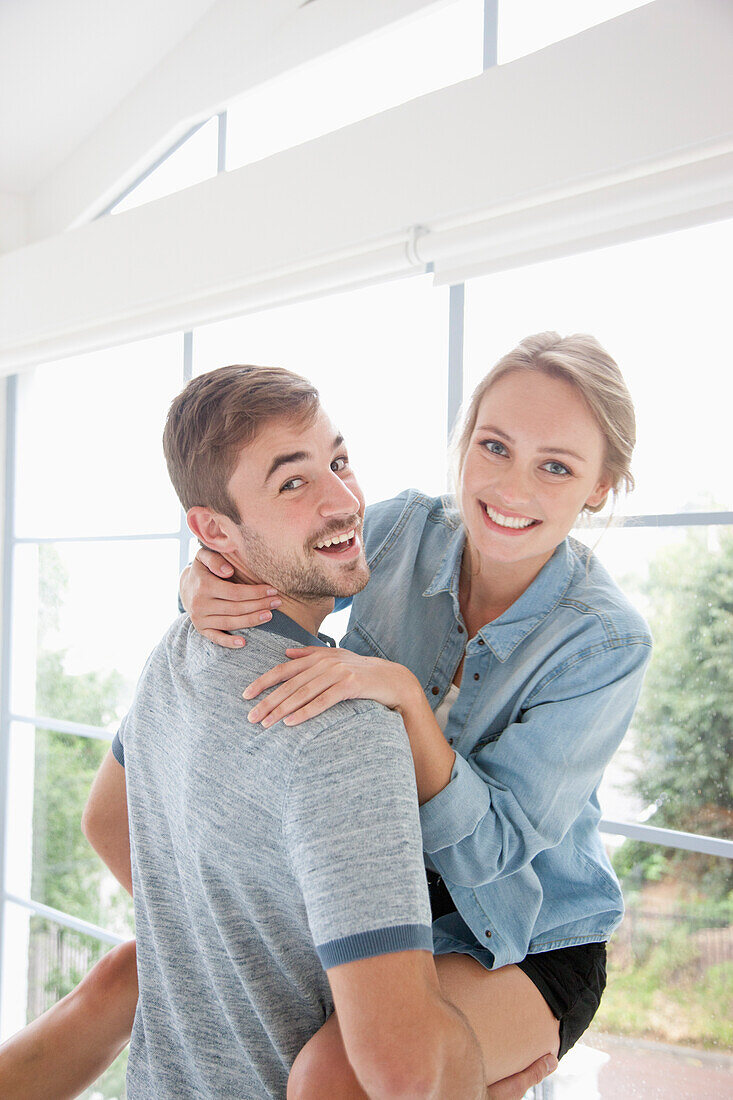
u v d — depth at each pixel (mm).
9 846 3643
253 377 1116
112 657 3369
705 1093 1898
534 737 1220
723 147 1641
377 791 871
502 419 1295
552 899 1348
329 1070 914
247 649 1055
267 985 1004
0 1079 1246
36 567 3682
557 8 2033
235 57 2695
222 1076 1061
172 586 3150
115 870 1442
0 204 3496
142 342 3246
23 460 3676
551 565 1360
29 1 2574
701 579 1924
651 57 1731
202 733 990
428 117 2104
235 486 1102
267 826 919
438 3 2223
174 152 2980
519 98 1936
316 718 928
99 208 3238
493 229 1977
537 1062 1223
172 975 1098
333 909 829
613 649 1244
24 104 3027
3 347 3379
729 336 1879
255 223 2502
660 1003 1957
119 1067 3203
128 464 3307
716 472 1893
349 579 1152
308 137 2551
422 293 2459
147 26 2771
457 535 1458
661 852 1969
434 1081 803
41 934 3557
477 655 1355
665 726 1974
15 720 3668
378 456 2547
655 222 1774
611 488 1386
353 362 2605
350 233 2268
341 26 2432
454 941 1289
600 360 1311
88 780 3451
